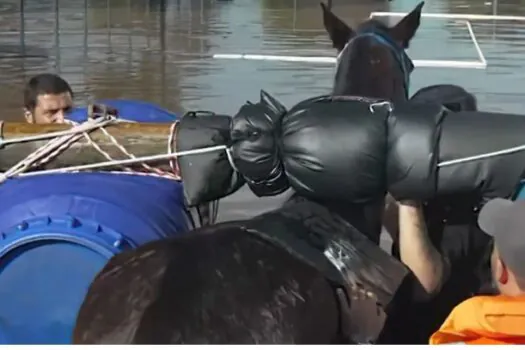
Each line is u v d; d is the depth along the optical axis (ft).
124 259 8.27
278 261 8.00
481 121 8.64
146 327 7.30
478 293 10.02
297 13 69.72
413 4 75.61
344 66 12.76
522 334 7.25
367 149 8.50
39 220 9.55
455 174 8.59
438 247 10.14
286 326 7.37
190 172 9.46
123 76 40.47
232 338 7.25
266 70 41.52
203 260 7.98
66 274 9.50
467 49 47.96
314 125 8.60
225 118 9.58
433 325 9.74
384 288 8.30
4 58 45.52
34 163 10.16
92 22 62.18
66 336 9.61
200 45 50.72
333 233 8.48
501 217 8.02
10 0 73.82
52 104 16.11
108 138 10.01
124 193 9.92
